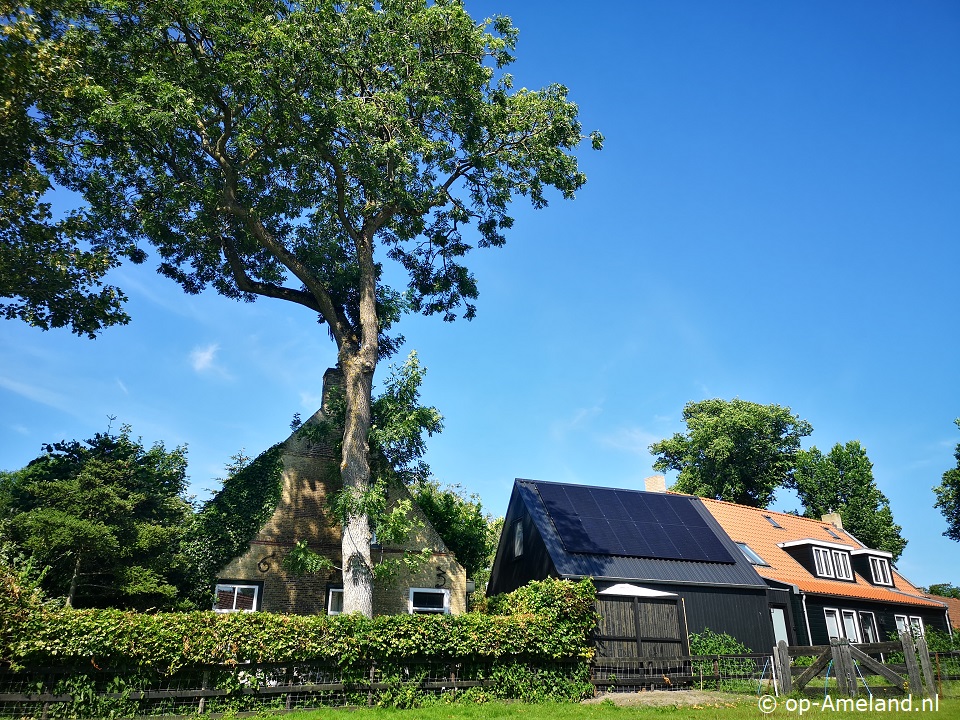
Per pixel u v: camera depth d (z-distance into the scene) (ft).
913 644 48.75
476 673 55.01
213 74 61.93
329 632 50.31
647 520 87.81
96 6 61.67
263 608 65.62
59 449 69.10
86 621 43.04
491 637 55.57
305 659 49.11
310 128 63.10
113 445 68.80
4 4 58.95
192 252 80.02
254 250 80.33
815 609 86.63
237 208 68.49
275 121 63.82
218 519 68.23
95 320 77.41
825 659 53.21
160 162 70.59
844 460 152.35
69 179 72.18
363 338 68.74
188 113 57.00
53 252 72.23
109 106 56.49
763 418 164.76
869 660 50.08
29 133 65.36
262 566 67.00
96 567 60.29
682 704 53.06
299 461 72.54
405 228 78.33
